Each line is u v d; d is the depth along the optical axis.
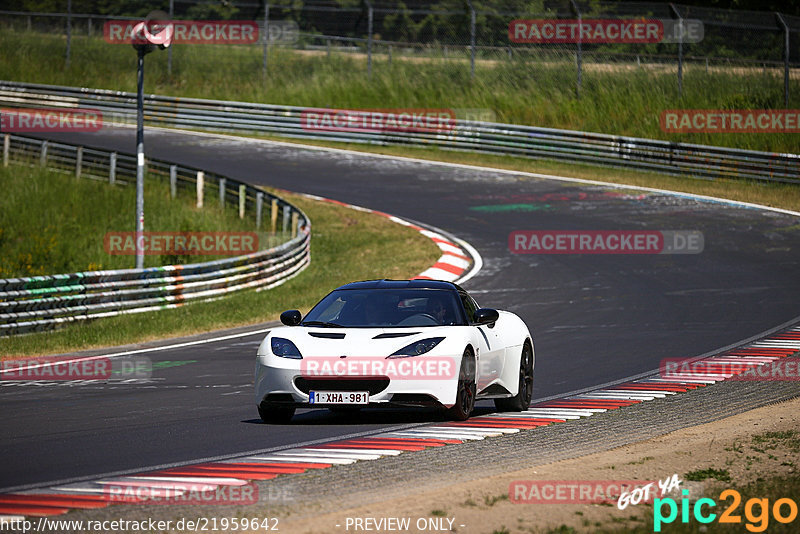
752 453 30.44
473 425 36.28
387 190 134.88
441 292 38.88
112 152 138.75
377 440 33.16
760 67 163.38
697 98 161.38
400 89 183.12
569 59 176.88
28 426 36.94
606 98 166.88
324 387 34.62
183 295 84.62
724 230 106.81
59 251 109.31
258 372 35.84
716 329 64.75
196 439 33.88
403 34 196.00
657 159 141.88
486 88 177.62
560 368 52.88
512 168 148.38
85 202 125.75
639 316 70.50
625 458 29.81
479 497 24.17
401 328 36.31
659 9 168.88
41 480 27.25
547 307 75.25
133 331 70.06
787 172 131.00
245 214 123.56
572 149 150.25
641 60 172.62
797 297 76.44
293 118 174.50
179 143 168.38
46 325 72.88
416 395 34.62
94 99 190.12
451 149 161.62
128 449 32.12
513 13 179.75
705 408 40.50
